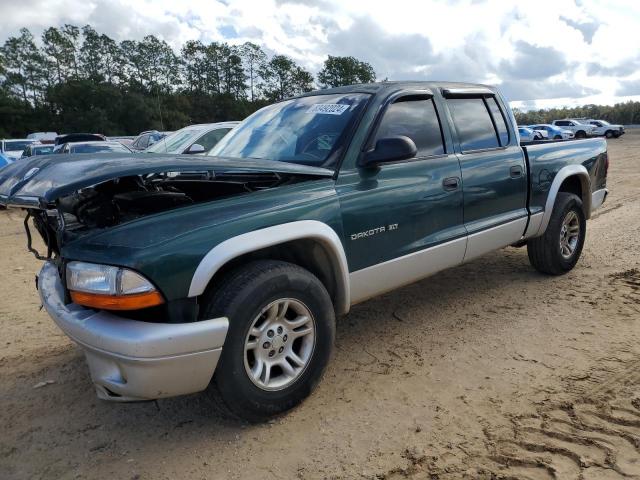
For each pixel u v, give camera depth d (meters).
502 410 2.91
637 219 7.89
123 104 75.31
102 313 2.57
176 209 2.71
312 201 3.03
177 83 92.00
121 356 2.41
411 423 2.84
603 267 5.45
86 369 3.68
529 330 3.99
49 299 2.87
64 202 2.89
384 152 3.21
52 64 85.06
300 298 2.90
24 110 75.12
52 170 2.76
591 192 5.47
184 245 2.52
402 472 2.44
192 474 2.53
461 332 4.02
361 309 4.61
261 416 2.84
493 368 3.41
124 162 2.69
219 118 88.00
